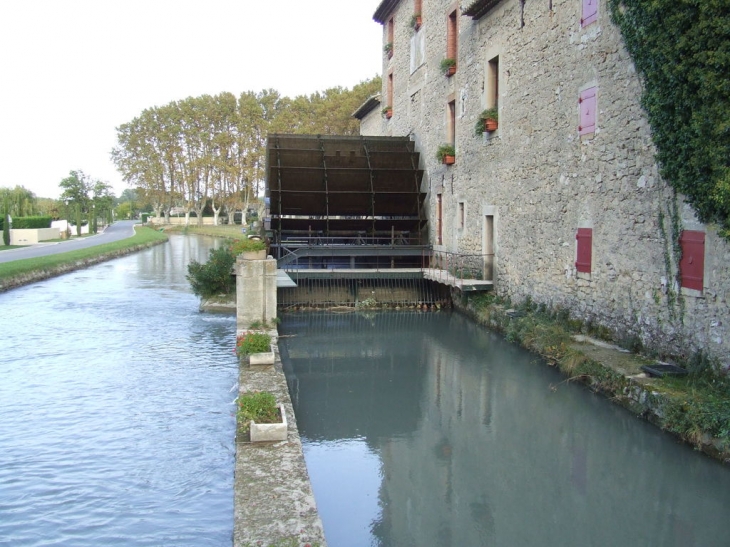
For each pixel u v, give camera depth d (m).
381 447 8.01
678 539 5.64
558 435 8.09
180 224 75.81
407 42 22.64
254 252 12.86
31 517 5.96
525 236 13.05
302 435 8.45
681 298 8.30
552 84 11.73
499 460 7.53
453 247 17.58
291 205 19.78
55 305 18.84
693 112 7.29
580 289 10.92
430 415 9.19
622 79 9.45
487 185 15.05
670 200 8.42
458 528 5.97
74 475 6.88
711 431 6.64
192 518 5.94
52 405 9.21
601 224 10.19
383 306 17.86
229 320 16.20
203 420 8.58
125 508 6.14
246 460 6.12
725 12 6.65
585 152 10.59
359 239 19.52
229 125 61.62
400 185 20.42
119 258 37.03
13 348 12.94
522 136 13.06
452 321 15.86
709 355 7.79
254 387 8.40
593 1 10.24
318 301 17.95
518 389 9.79
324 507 6.43
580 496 6.56
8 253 34.28
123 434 8.09
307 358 12.48
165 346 13.11
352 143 21.53
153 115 66.38
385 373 11.38
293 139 21.45
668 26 7.58
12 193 60.22
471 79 16.05
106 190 83.38
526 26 12.77
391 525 6.04
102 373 10.95
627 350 9.44
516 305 13.46
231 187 62.72
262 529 4.82
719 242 7.55
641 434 7.48
